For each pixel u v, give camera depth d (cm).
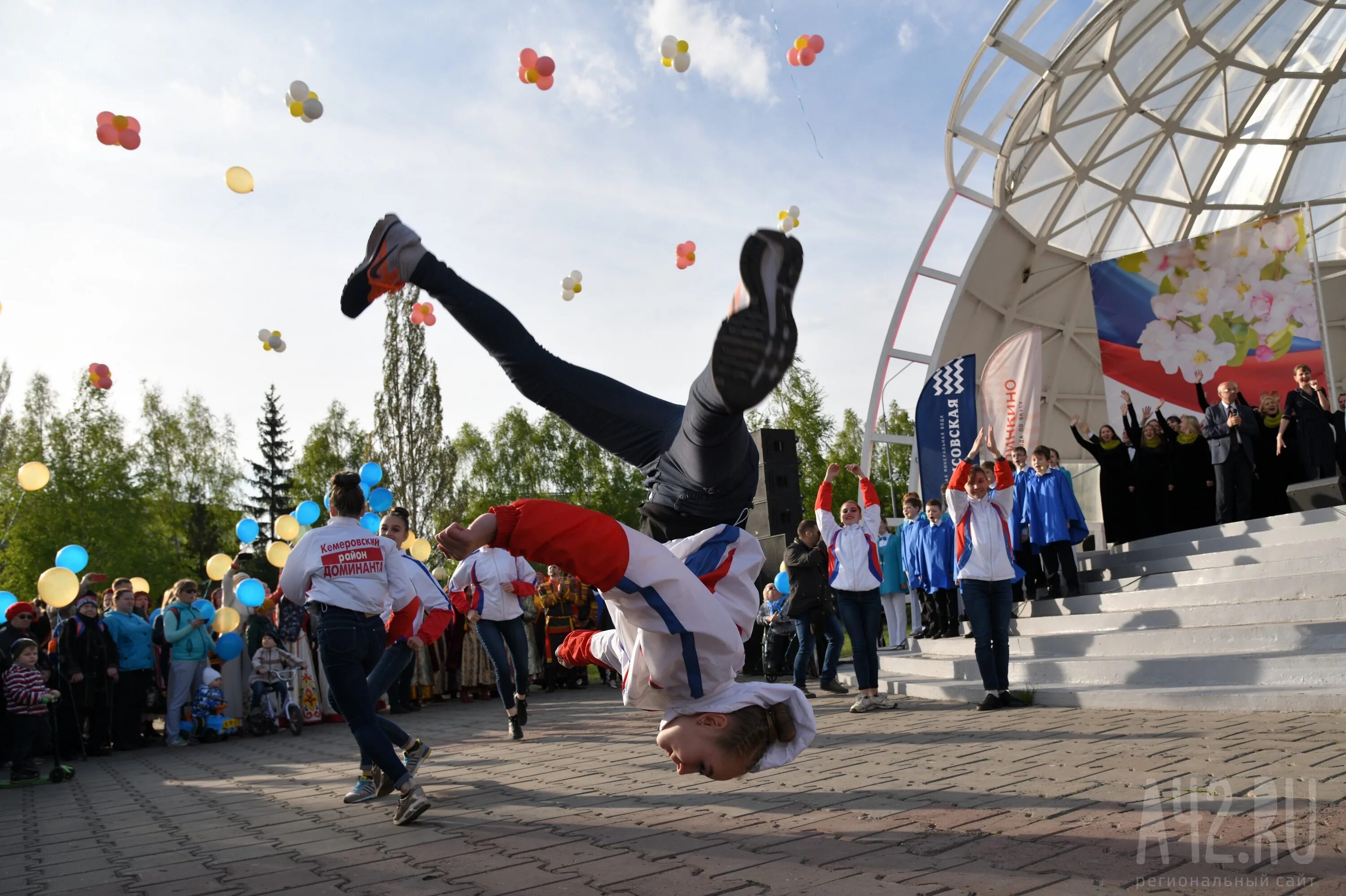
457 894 324
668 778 555
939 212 2116
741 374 197
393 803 538
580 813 465
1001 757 537
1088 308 2372
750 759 226
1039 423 1508
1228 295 1616
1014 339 1528
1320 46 1988
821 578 990
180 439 4528
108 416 3697
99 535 3528
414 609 541
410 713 1245
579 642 266
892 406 3778
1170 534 1230
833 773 527
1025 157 1981
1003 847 340
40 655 984
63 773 813
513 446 4816
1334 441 1132
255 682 1133
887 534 1534
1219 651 817
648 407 259
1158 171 2177
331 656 475
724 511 249
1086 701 744
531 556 199
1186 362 1636
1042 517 1162
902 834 372
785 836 384
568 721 984
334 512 507
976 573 786
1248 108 2098
